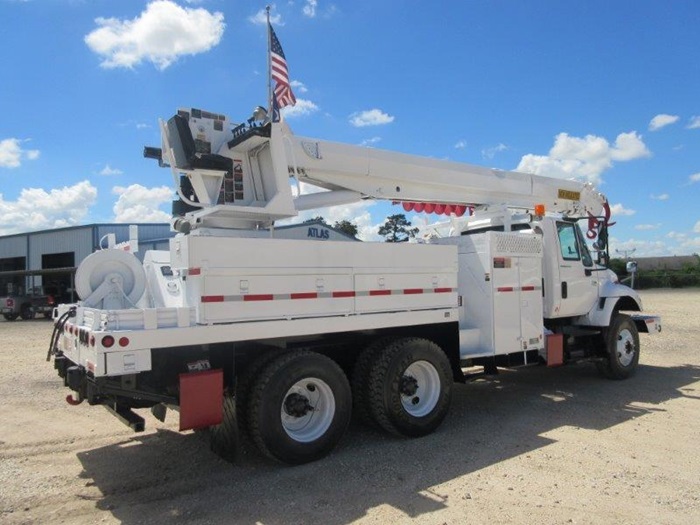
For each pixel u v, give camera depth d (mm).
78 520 4098
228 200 5793
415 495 4430
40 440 6098
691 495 4367
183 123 5551
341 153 6598
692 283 45688
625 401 7598
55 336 5727
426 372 6164
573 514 4043
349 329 5441
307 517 4070
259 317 4891
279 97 5867
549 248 8117
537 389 8414
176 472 5051
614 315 9164
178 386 4754
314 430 5289
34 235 36094
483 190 8156
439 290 6211
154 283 6000
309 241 5207
